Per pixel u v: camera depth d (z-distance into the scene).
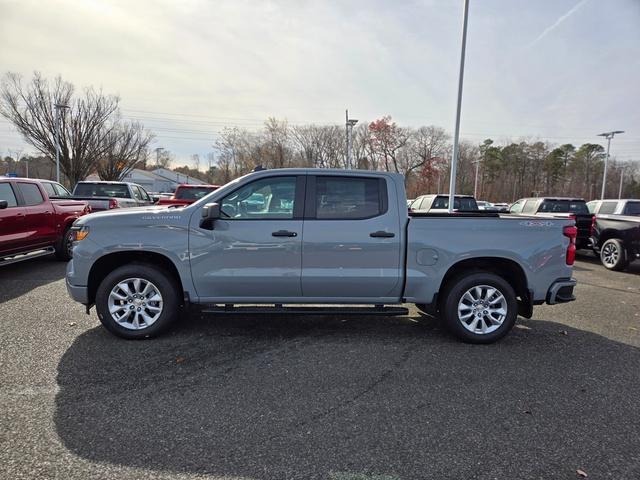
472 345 4.39
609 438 2.72
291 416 2.93
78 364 3.70
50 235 8.15
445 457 2.49
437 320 5.25
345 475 2.32
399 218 4.37
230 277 4.29
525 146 75.00
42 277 7.27
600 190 73.69
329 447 2.57
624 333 4.89
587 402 3.20
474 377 3.61
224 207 4.34
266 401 3.13
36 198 7.88
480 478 2.31
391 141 55.94
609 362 3.99
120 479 2.23
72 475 2.25
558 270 4.46
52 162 35.84
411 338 4.57
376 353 4.12
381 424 2.84
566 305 6.24
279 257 4.29
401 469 2.38
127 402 3.06
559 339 4.64
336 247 4.29
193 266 4.27
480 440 2.67
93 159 34.06
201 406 3.04
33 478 2.22
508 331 4.41
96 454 2.44
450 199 15.02
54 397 3.11
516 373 3.71
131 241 4.22
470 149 74.75
